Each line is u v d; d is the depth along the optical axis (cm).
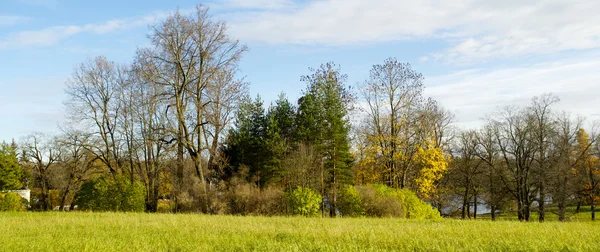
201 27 3522
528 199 4353
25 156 5181
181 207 3847
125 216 2348
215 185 3972
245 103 4634
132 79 3962
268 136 4409
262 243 1248
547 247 1166
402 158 4266
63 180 5044
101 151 4309
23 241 1249
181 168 3947
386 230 1595
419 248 1182
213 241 1323
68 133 4203
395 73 4403
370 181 4497
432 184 4469
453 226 1820
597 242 1280
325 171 4244
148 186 4234
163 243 1261
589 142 4469
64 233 1505
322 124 4369
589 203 4822
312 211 3219
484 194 5081
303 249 1163
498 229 1653
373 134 4497
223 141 4519
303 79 4603
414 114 4378
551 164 4191
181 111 3622
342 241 1310
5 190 4906
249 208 3409
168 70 3534
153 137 3850
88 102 4231
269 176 4234
